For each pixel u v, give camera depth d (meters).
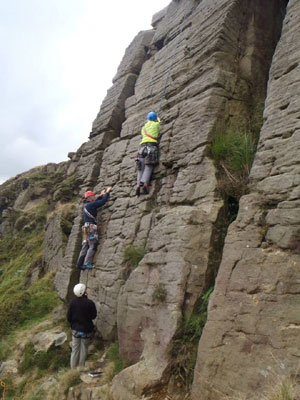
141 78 10.68
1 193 27.75
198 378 4.47
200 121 6.73
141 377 5.04
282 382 3.61
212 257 5.59
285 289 4.12
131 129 9.71
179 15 9.82
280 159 4.89
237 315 4.40
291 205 4.48
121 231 8.11
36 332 9.08
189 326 5.19
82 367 6.41
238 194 5.75
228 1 7.50
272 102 5.36
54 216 14.91
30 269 15.09
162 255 6.05
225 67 7.13
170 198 6.73
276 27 7.88
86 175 10.84
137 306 6.14
